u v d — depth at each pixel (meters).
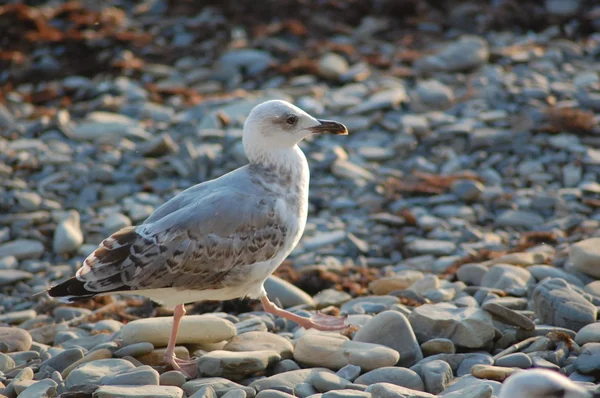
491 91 18.36
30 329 10.84
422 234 13.66
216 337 8.98
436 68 19.92
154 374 7.97
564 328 8.91
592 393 6.13
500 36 21.95
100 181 15.68
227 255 8.40
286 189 8.79
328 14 23.28
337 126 8.90
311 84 19.52
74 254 13.53
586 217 13.57
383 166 16.06
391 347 8.58
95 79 20.55
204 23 22.72
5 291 12.39
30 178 15.81
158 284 8.28
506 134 16.38
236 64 20.80
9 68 20.72
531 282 10.52
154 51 21.70
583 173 15.17
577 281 10.41
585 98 17.64
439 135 16.70
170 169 16.02
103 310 11.36
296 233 8.84
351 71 20.00
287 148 8.89
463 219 14.04
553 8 22.91
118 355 8.71
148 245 8.26
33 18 22.08
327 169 15.91
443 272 11.92
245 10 23.45
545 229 13.30
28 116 18.33
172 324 9.04
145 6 24.27
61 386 8.09
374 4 23.52
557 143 16.06
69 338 10.05
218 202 8.41
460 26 22.70
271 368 8.55
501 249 12.67
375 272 12.30
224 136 16.84
